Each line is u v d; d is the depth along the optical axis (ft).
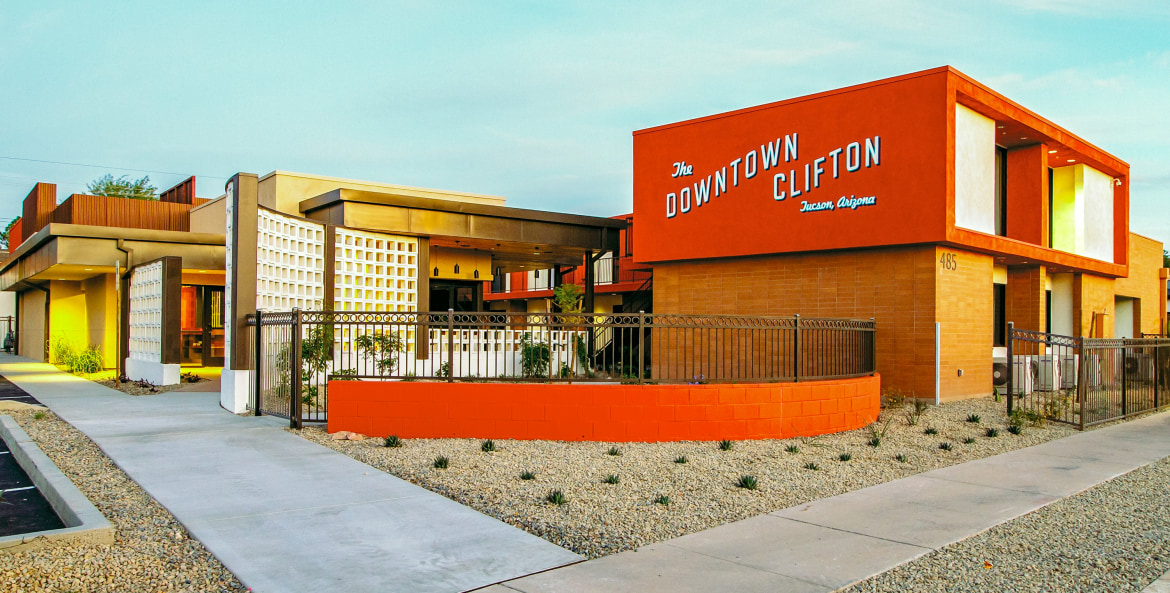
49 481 24.38
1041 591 16.56
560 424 33.09
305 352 40.40
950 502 24.20
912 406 46.65
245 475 26.07
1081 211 68.64
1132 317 86.02
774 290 55.98
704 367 58.18
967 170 51.75
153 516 21.11
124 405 44.52
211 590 15.83
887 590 16.39
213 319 80.02
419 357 56.75
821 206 53.06
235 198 41.86
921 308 49.08
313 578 16.44
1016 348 62.08
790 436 35.50
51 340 83.51
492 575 16.83
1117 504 24.31
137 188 184.14
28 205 92.89
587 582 16.49
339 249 53.42
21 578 16.05
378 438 33.30
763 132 56.29
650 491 24.71
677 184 61.16
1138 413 47.16
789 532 20.59
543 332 41.34
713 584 16.48
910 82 49.01
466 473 26.58
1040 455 32.83
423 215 59.11
